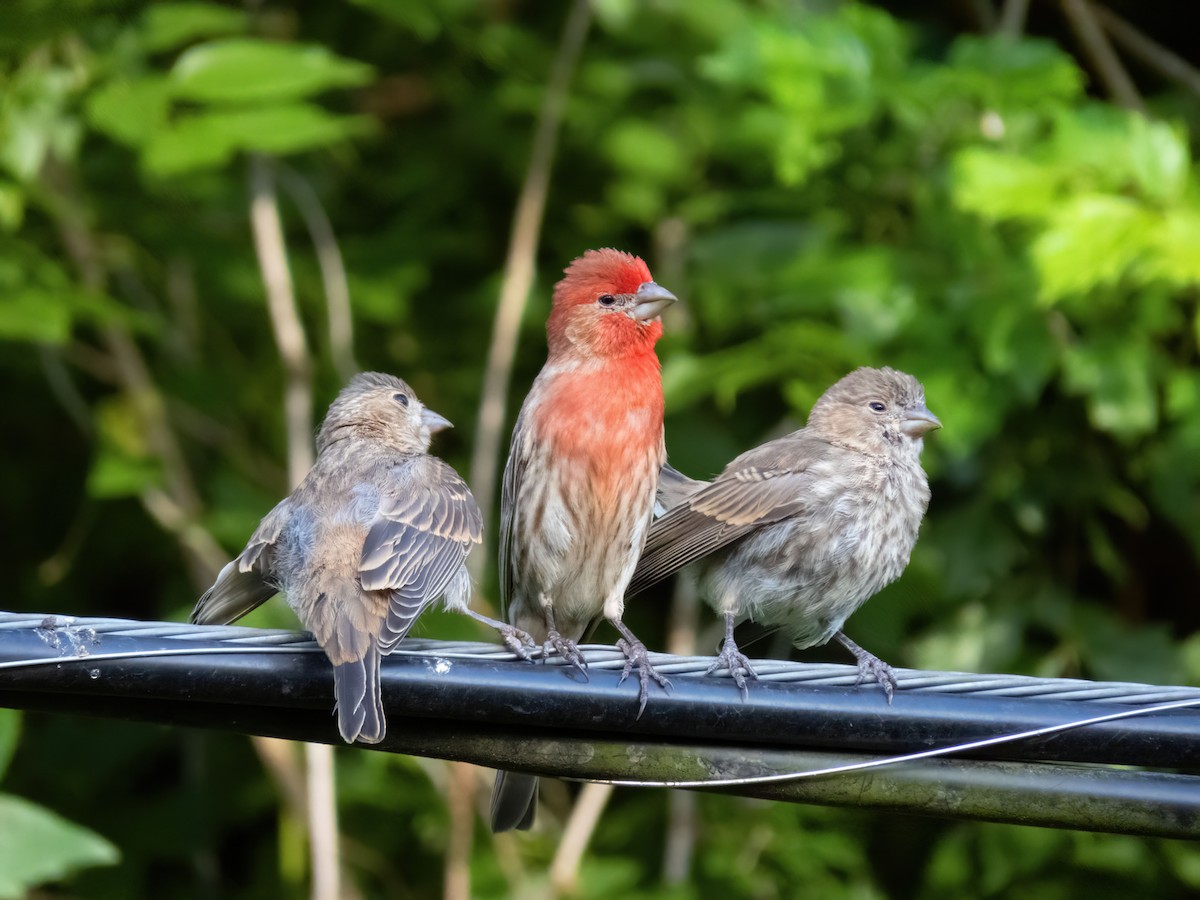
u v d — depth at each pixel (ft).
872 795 24.21
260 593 26.89
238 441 44.29
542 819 44.68
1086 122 38.37
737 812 44.29
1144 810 23.97
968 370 39.52
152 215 43.47
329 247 43.34
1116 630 42.57
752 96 44.88
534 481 31.27
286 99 37.63
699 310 44.37
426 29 41.65
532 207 43.11
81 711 23.03
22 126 37.99
